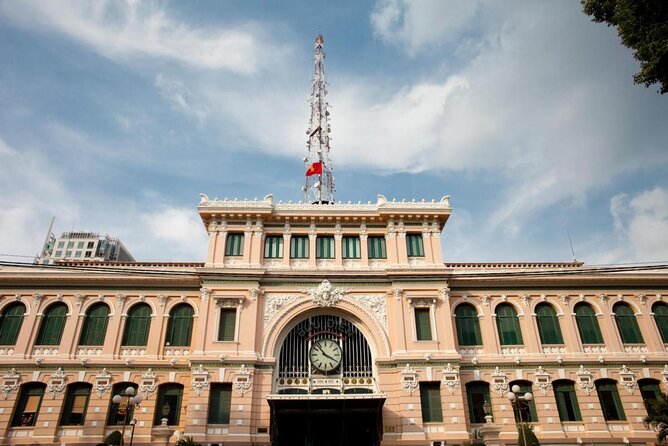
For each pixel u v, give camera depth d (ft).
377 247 122.11
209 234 120.06
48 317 115.24
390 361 108.37
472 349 114.93
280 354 111.24
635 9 68.23
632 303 122.01
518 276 120.78
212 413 102.17
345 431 107.14
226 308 111.96
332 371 109.60
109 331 113.39
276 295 114.32
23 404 107.14
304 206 123.24
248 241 119.34
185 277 118.83
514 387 90.02
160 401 108.68
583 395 111.04
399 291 114.62
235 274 113.70
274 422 101.14
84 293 117.19
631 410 109.81
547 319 119.96
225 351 106.63
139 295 117.80
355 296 115.03
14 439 102.83
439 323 112.57
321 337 112.98
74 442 102.89
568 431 107.86
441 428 102.68
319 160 152.25
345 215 122.31
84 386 109.40
